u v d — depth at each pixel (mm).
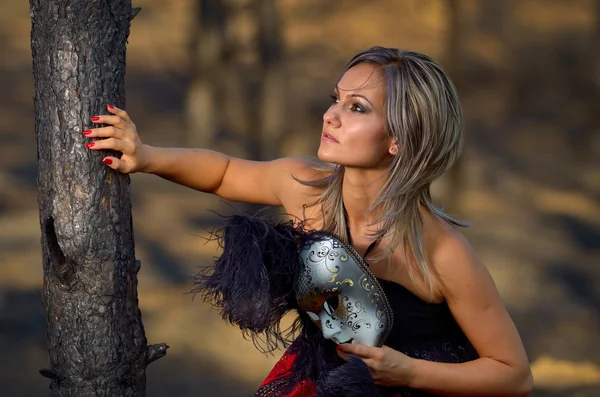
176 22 40344
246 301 4223
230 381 12977
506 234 22156
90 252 4312
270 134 19703
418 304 4395
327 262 4270
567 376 10391
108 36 4312
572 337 15148
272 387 4574
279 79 19672
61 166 4285
